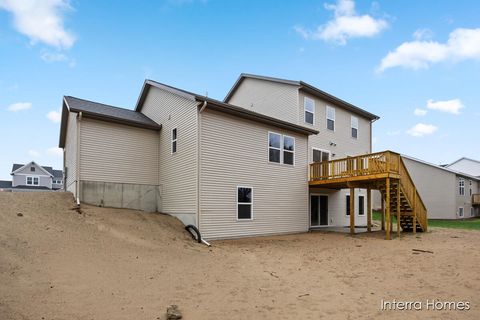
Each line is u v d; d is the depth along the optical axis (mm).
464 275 7020
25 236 7480
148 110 16266
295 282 6695
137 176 14117
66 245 7559
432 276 7078
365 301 5520
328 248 10844
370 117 22906
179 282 6254
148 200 14336
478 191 37344
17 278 5336
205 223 11969
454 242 11688
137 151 14266
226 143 12992
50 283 5375
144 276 6422
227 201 12766
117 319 4340
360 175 13797
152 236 10227
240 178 13344
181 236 11289
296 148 16141
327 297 5723
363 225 21297
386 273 7469
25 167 47125
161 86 14742
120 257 7500
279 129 15328
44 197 11773
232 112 12953
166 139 14359
